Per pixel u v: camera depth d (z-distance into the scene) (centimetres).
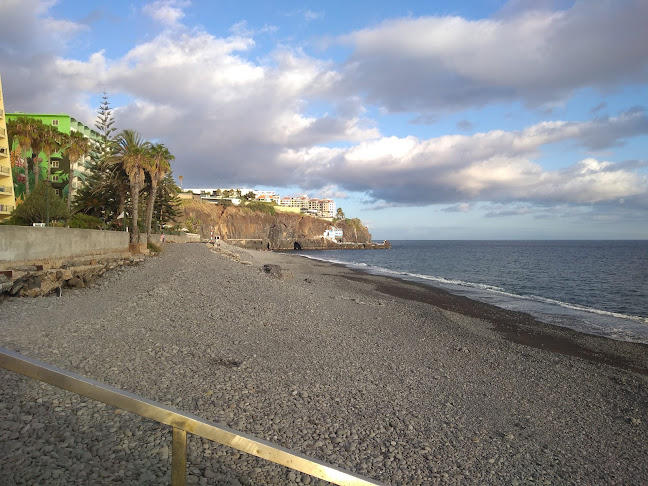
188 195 16650
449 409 805
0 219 3638
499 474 588
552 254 11756
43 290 1494
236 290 1931
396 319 1839
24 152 4003
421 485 530
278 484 440
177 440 211
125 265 2441
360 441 620
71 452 408
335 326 1499
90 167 4931
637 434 786
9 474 353
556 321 2178
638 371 1327
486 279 4781
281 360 973
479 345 1458
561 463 646
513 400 910
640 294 3450
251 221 17425
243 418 619
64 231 1916
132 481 376
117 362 766
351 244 19112
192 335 1088
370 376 943
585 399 966
